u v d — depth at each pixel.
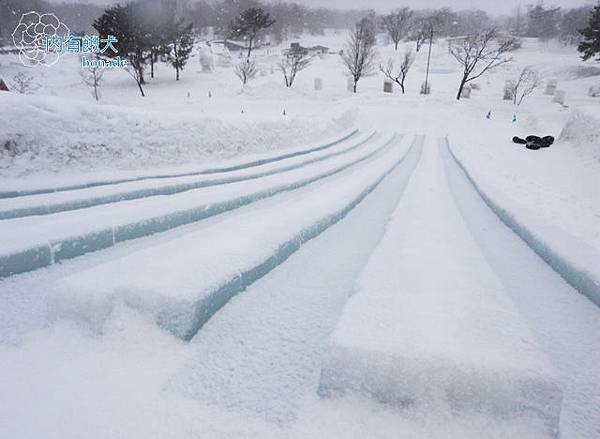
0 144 5.15
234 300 2.65
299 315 2.56
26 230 3.39
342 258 3.77
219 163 8.31
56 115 5.84
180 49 44.81
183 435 1.48
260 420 1.59
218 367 1.95
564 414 1.74
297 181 7.11
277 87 36.38
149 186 5.54
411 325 1.84
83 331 2.11
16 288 2.81
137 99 34.25
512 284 3.29
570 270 3.34
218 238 3.42
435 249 3.26
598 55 59.28
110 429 1.49
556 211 6.38
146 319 2.14
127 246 3.78
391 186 8.10
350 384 1.66
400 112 26.72
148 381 1.79
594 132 12.88
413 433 1.48
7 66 45.53
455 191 7.95
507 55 62.94
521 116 27.50
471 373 1.54
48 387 1.70
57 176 5.66
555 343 2.38
